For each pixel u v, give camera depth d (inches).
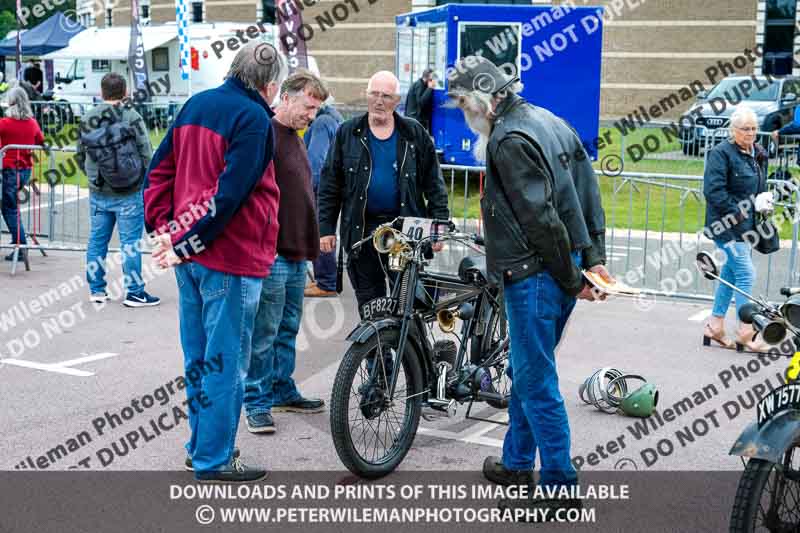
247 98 166.6
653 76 1077.8
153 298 320.2
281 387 215.9
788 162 565.3
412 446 197.5
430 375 189.3
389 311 181.8
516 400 172.4
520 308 156.9
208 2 1359.5
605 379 222.5
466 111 158.4
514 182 151.9
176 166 169.9
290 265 204.1
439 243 201.5
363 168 224.5
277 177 200.2
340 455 173.2
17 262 385.4
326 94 204.4
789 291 147.5
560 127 159.9
